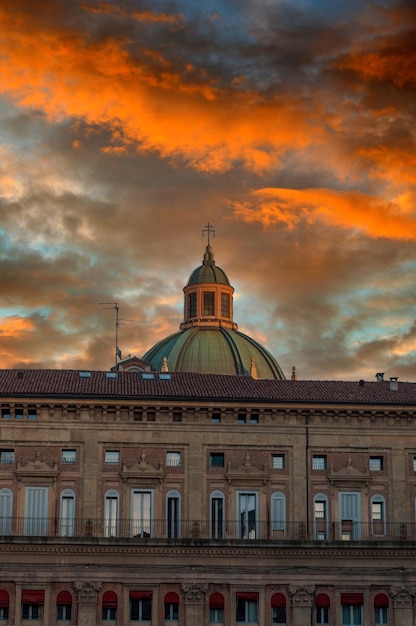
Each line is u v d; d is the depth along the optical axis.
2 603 80.31
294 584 82.50
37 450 84.12
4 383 86.94
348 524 85.81
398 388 92.06
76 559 81.38
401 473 86.94
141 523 84.06
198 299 134.88
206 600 81.94
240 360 125.69
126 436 85.06
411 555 83.81
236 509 85.12
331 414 87.00
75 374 90.88
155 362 126.50
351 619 82.81
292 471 86.00
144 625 81.19
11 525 82.88
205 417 86.00
